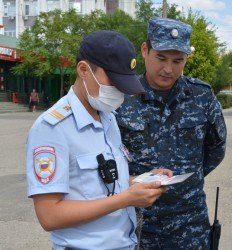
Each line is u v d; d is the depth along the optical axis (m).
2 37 33.22
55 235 1.95
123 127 2.55
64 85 35.12
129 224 2.04
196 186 2.58
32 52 31.11
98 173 1.90
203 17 34.91
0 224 5.21
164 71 2.48
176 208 2.52
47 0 45.88
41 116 1.90
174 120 2.57
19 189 6.86
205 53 33.78
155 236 2.55
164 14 24.92
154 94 2.56
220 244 4.48
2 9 46.72
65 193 1.85
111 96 1.90
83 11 45.72
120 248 1.97
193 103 2.60
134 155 2.56
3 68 34.50
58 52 30.66
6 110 29.58
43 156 1.83
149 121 2.56
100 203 1.81
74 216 1.81
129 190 1.83
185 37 2.46
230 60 44.28
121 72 1.86
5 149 11.33
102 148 1.94
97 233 1.91
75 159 1.88
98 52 1.85
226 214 5.36
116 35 1.89
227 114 29.09
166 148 2.55
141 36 30.89
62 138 1.86
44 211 1.83
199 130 2.59
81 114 1.91
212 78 38.69
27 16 46.38
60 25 30.83
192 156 2.58
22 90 35.78
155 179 1.92
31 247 4.53
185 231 2.56
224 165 8.54
